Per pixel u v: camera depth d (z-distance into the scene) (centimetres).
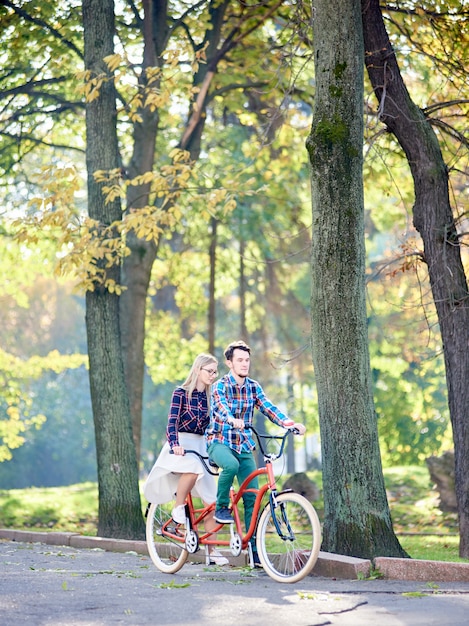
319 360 998
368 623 574
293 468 4438
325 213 1001
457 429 1129
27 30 1739
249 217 2378
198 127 1855
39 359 2433
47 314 5097
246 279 3012
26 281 2350
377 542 952
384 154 1441
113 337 1445
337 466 976
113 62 1373
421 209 1170
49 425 5134
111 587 727
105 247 1443
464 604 655
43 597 659
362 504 963
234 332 3725
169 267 2558
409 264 1252
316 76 1030
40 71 1827
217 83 1886
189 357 2577
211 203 1458
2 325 4916
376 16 1162
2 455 2428
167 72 1711
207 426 845
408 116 1164
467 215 1322
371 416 986
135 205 1788
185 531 855
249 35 1897
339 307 989
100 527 1412
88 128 1489
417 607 639
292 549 802
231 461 781
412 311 2328
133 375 1781
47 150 2139
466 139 1250
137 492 1428
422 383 3325
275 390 3978
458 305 1145
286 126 1936
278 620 577
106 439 1423
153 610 610
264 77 1875
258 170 2161
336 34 1016
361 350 988
